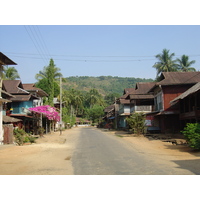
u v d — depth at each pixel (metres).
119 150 14.57
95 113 93.50
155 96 31.45
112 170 8.36
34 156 12.10
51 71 45.47
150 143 18.75
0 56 18.69
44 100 46.00
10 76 44.94
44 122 38.12
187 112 21.80
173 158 10.81
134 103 35.91
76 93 93.56
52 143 20.38
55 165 9.64
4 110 24.75
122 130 45.81
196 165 8.80
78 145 18.84
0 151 14.02
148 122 31.19
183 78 27.05
